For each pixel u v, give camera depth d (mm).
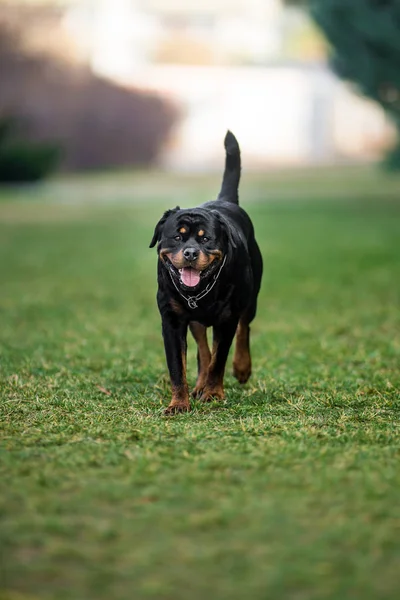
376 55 34938
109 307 13312
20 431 6348
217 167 57656
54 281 16266
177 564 4219
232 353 9867
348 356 9375
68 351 9703
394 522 4645
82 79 54375
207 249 6887
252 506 4863
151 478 5277
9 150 43406
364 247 20984
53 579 4094
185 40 70500
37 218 29578
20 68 53000
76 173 51562
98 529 4578
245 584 4043
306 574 4109
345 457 5633
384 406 7141
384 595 3943
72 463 5539
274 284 15516
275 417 6723
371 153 65312
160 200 35375
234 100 63906
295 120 64562
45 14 55125
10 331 11234
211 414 6922
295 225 26562
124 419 6688
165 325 7160
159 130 57531
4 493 5078
